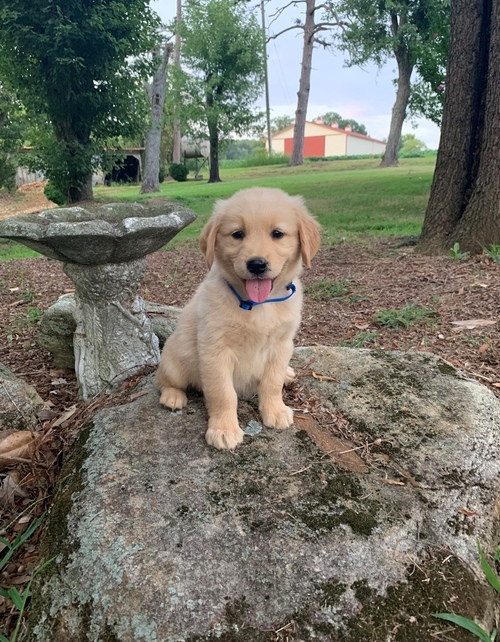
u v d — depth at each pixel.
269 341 0.62
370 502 0.52
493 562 0.49
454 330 1.10
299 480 0.54
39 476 0.68
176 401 0.67
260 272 0.57
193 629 0.40
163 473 0.55
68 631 0.42
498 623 0.45
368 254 1.95
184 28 6.84
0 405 0.76
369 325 1.19
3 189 6.89
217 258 0.63
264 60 7.12
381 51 6.47
